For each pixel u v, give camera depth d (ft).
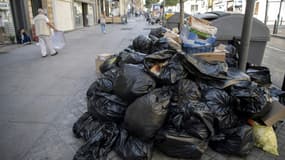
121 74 9.25
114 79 9.83
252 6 10.66
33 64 22.29
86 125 9.46
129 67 9.44
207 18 18.04
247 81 9.37
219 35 14.99
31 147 9.04
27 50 30.25
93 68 20.45
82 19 77.30
